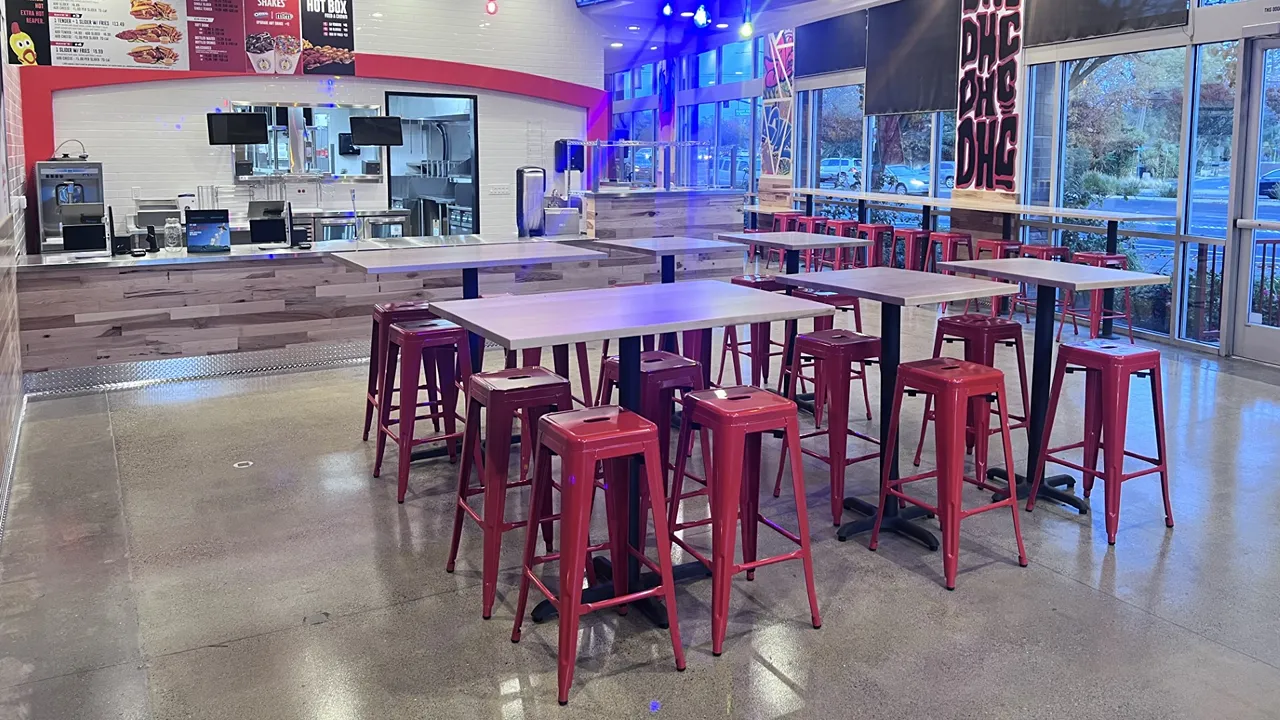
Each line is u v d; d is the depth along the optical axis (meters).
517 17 10.17
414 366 4.21
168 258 6.47
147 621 3.14
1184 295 7.66
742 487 3.38
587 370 5.12
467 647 2.98
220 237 6.77
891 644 2.98
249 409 5.81
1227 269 7.05
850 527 3.85
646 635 3.06
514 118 10.44
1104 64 8.37
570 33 10.52
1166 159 7.86
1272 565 3.54
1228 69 7.14
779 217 12.20
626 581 3.19
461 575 3.51
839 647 2.96
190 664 2.87
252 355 6.82
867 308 9.73
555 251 5.25
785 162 13.26
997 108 9.40
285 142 9.05
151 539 3.82
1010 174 9.30
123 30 8.55
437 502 4.26
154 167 8.91
